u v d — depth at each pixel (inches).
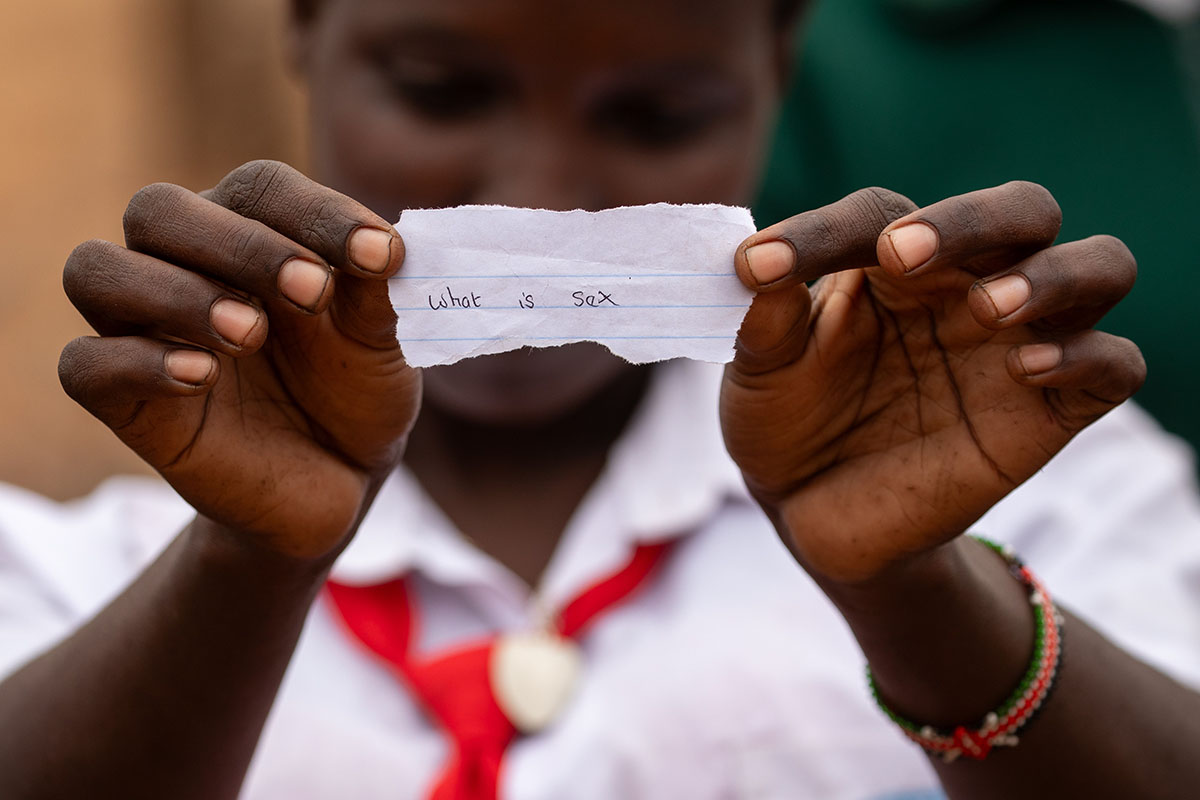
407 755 62.1
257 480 43.1
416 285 41.8
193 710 45.6
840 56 109.3
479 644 64.4
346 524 44.8
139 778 46.0
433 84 61.7
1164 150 104.0
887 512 44.9
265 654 45.9
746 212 42.0
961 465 44.4
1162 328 103.9
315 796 60.7
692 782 62.4
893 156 107.7
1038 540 72.0
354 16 62.2
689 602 67.6
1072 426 43.5
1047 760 47.4
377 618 65.8
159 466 42.3
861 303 44.9
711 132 64.4
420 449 71.7
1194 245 103.0
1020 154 105.7
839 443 46.3
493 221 41.9
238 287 40.4
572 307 42.2
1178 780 47.8
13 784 45.8
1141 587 68.1
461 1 58.8
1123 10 105.9
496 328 42.1
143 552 69.9
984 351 44.3
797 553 47.3
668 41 59.9
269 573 44.4
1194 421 104.7
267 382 44.3
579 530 68.3
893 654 47.3
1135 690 48.6
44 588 66.3
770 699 64.1
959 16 106.0
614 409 72.1
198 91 215.6
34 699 46.6
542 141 61.6
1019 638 47.2
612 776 61.7
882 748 64.0
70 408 170.1
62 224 197.2
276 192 41.1
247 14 217.9
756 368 44.7
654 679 64.6
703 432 71.0
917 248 40.3
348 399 44.3
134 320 40.3
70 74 219.6
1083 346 42.0
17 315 181.9
